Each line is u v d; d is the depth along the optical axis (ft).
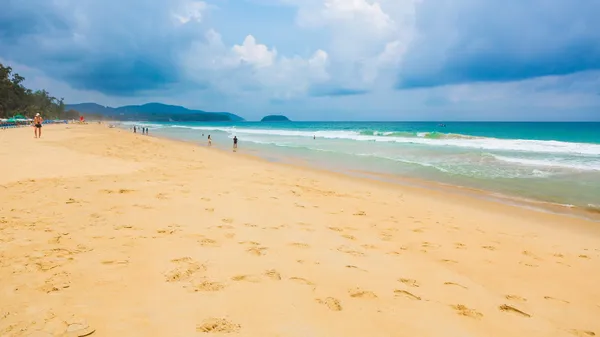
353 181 39.70
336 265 14.25
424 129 253.44
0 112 265.75
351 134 152.76
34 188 24.94
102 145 68.23
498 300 12.48
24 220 17.30
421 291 12.55
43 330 8.16
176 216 19.79
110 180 29.91
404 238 19.43
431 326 10.12
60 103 442.09
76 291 10.29
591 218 26.03
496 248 18.74
